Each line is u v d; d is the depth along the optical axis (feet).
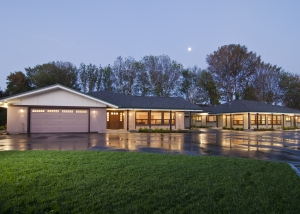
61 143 42.22
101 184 16.49
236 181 17.95
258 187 16.66
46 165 21.76
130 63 145.89
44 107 63.72
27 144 40.37
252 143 48.11
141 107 79.97
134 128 82.84
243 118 104.01
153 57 146.51
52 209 12.43
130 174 19.22
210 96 161.48
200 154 32.32
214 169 21.63
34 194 14.38
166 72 147.02
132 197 14.20
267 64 168.55
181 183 17.12
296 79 165.58
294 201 14.19
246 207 13.15
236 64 166.61
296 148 41.55
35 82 127.34
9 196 13.94
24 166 21.24
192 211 12.50
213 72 172.14
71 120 66.33
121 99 86.07
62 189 15.31
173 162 24.43
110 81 146.61
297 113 116.57
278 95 167.94
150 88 144.46
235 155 32.32
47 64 132.77
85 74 146.92
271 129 103.14
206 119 124.06
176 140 51.13
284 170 22.17
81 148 36.17
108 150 34.14
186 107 88.94
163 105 86.99
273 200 14.30
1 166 21.17
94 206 12.80
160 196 14.40
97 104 69.10
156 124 86.17
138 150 34.88
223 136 64.80
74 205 12.91
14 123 61.26
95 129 68.54
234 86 169.07
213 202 13.73
